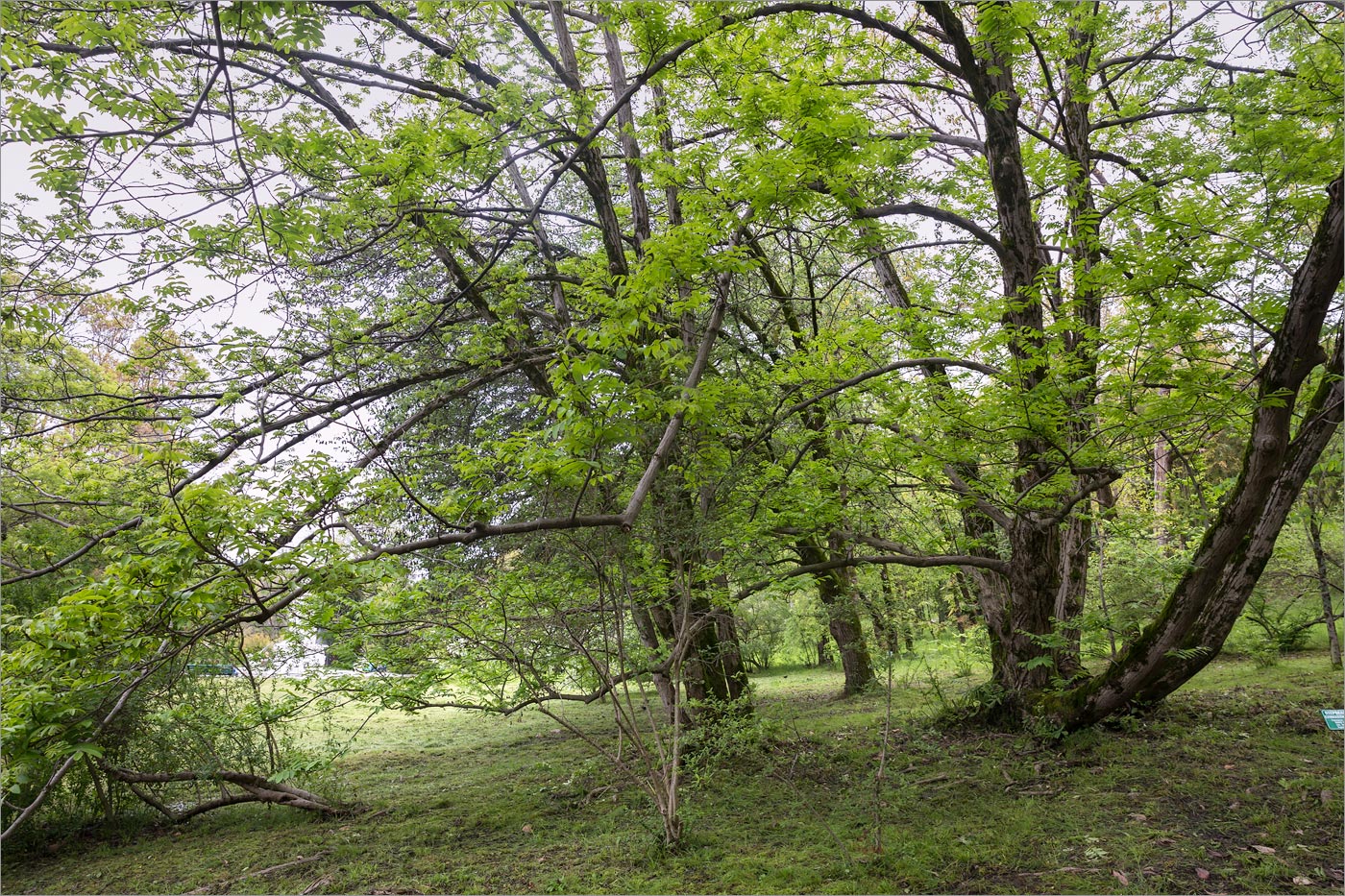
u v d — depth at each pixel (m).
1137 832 5.13
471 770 9.43
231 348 7.02
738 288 8.41
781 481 7.11
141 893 5.84
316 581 3.94
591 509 5.75
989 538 8.81
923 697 10.34
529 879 5.38
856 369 6.97
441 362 9.21
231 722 7.57
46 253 5.73
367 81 7.62
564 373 4.32
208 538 3.75
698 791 7.02
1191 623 7.04
